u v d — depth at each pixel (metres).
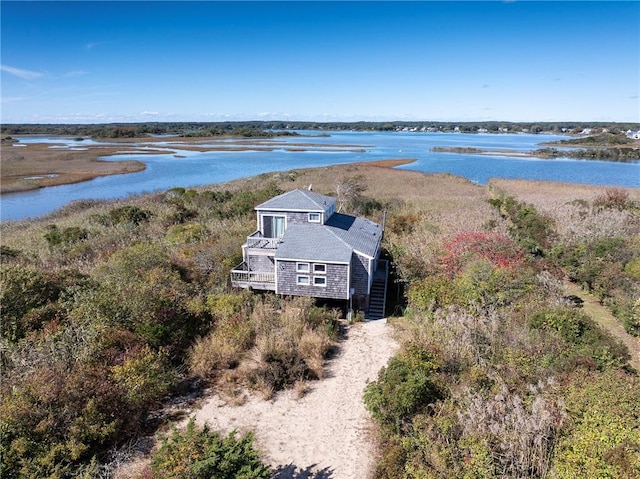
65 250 36.88
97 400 15.94
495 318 21.72
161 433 17.05
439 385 17.38
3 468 13.62
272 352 21.22
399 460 14.47
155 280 25.16
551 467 12.96
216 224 43.22
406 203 55.59
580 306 27.14
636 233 36.62
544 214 44.62
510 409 14.80
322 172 85.81
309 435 17.20
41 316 21.75
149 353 19.25
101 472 14.87
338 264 26.02
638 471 11.45
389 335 25.19
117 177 87.38
